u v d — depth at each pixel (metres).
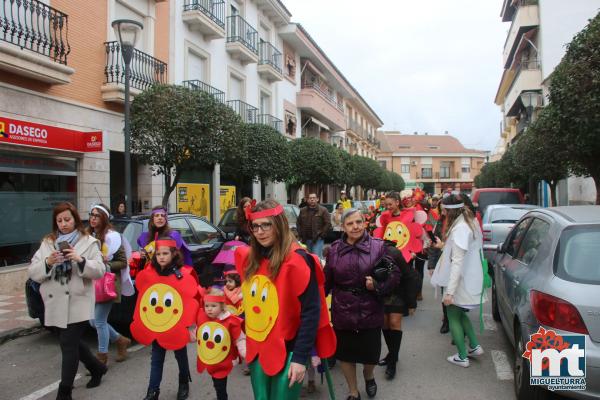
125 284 5.05
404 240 6.36
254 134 16.44
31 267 3.96
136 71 12.78
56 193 10.36
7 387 4.59
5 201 9.12
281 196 24.84
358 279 3.79
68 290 3.98
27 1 9.27
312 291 2.70
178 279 4.05
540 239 4.34
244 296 2.86
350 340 3.89
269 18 23.73
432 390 4.30
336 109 33.19
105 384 4.58
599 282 3.43
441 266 5.00
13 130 8.99
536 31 26.19
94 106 11.45
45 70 9.45
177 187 15.21
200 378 4.74
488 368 4.85
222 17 18.61
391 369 4.62
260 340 2.72
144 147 10.44
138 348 5.77
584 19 23.86
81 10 11.12
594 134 9.65
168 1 14.91
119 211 11.38
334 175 22.72
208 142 10.66
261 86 22.55
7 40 9.05
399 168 76.81
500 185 32.72
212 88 17.14
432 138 81.81
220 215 17.92
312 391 4.30
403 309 4.59
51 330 6.23
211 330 3.67
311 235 8.95
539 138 14.77
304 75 29.52
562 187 24.16
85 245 4.08
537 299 3.61
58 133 10.14
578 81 9.67
